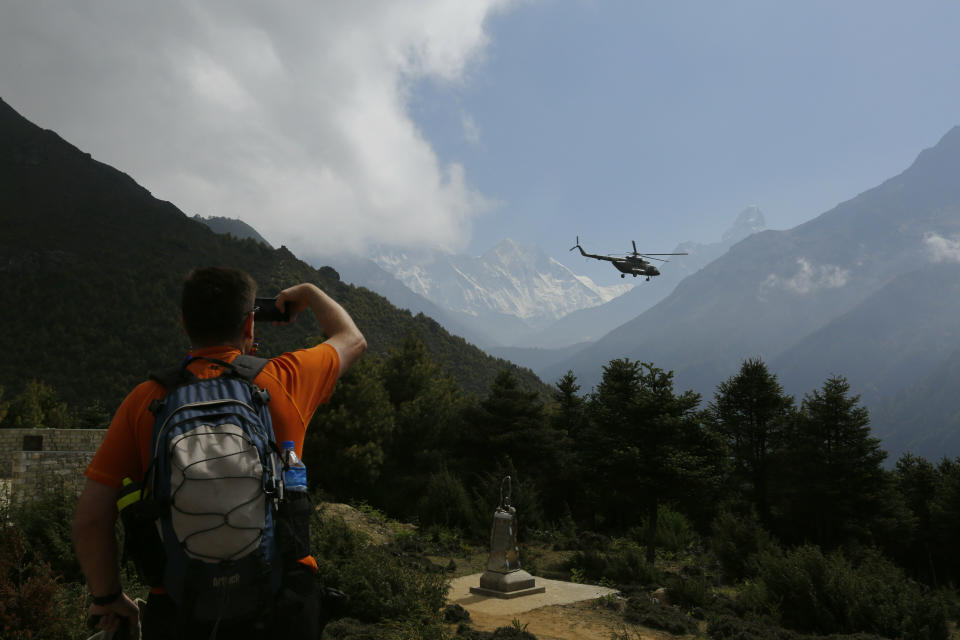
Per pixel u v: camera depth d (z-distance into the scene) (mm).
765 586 13023
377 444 28453
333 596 1956
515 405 36562
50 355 115000
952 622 13992
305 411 1933
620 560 17734
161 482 1628
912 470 45344
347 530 9914
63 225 178375
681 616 11141
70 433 24172
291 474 1790
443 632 7961
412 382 34688
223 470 1613
